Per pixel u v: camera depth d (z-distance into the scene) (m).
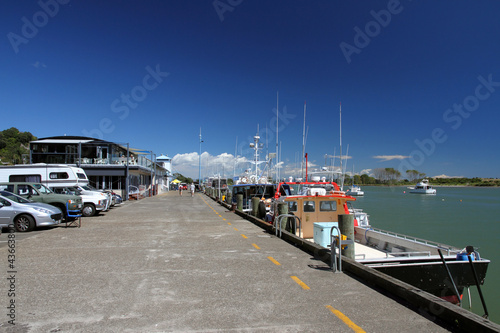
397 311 4.91
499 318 10.09
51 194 15.66
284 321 4.50
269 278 6.54
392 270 7.89
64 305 5.00
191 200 34.72
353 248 8.16
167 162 76.94
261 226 14.05
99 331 4.13
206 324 4.38
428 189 93.62
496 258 17.73
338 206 12.38
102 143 34.41
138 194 34.72
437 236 24.16
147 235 11.75
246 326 4.33
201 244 10.07
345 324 4.43
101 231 12.70
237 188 22.36
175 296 5.45
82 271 6.91
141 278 6.45
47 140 34.59
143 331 4.15
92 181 33.09
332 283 6.24
